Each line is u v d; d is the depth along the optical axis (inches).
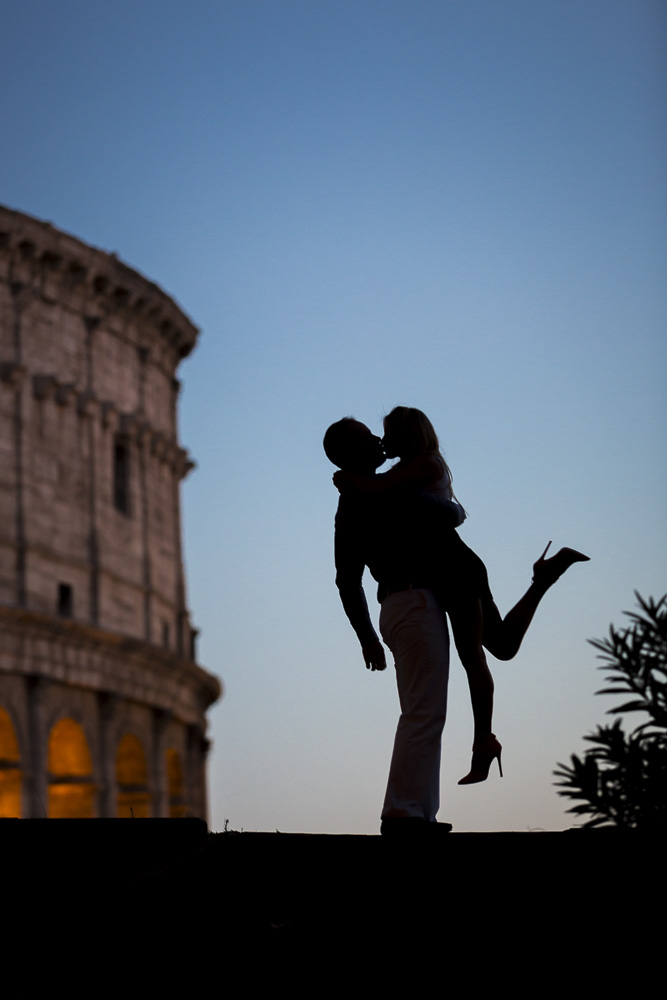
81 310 2394.2
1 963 354.3
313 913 350.6
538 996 327.0
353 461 414.0
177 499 2696.9
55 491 2240.4
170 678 2486.5
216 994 335.0
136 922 358.3
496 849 360.2
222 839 379.6
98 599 2292.1
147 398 2588.6
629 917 336.2
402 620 389.1
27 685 2100.1
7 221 2191.2
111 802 2252.7
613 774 304.0
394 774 381.1
